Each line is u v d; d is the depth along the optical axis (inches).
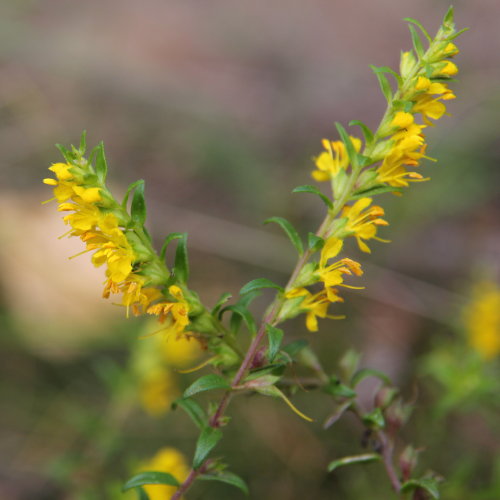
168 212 260.8
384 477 170.2
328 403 194.4
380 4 513.0
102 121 305.0
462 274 239.8
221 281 236.8
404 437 178.2
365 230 87.3
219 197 271.0
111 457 178.1
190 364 196.9
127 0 478.0
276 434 187.2
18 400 197.5
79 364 208.8
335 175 92.4
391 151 86.0
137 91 329.4
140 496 94.5
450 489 130.3
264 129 331.6
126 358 210.1
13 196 254.5
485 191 268.2
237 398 192.9
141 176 279.4
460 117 300.4
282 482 178.5
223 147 287.3
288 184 279.6
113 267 80.5
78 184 81.9
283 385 94.0
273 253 245.3
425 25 483.2
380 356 211.0
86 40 387.2
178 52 413.7
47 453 187.0
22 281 228.5
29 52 342.3
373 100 366.3
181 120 312.7
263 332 85.2
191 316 87.3
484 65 380.5
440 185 263.1
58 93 316.8
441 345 195.5
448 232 255.0
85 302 228.8
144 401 167.5
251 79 391.2
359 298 231.5
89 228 81.7
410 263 244.1
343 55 438.3
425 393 192.1
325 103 362.3
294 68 408.2
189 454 186.2
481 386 154.1
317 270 86.1
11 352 208.8
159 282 85.3
